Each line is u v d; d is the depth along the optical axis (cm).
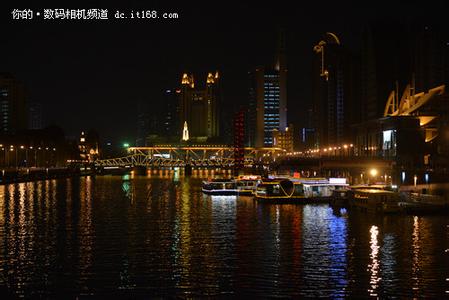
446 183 14475
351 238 7844
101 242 7712
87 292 5369
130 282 5669
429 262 6394
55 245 7488
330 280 5706
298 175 17925
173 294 5312
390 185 13512
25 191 17738
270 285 5566
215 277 5838
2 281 5709
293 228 8800
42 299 5178
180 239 7925
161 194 16712
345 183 13200
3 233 8494
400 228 8606
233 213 10969
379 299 5156
